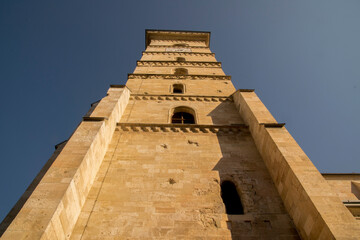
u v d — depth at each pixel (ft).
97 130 40.42
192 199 35.29
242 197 36.37
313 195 28.99
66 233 28.53
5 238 23.32
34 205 26.45
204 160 42.39
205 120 55.93
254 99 56.13
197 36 143.54
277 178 37.04
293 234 30.81
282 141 38.81
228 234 30.71
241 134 49.83
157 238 29.89
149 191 36.14
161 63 94.79
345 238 24.20
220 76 80.79
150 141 46.78
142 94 65.87
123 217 32.14
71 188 29.84
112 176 38.37
